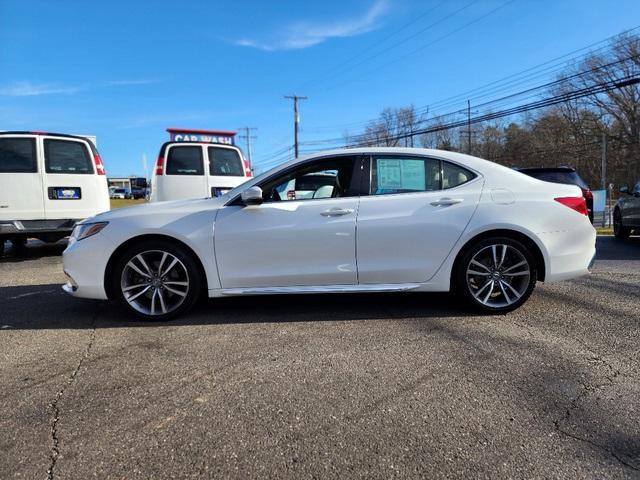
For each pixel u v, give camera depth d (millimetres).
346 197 4629
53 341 4082
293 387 3164
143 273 4570
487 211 4602
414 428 2666
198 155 9859
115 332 4301
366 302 5203
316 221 4527
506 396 3016
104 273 4539
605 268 7266
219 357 3684
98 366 3535
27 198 8359
